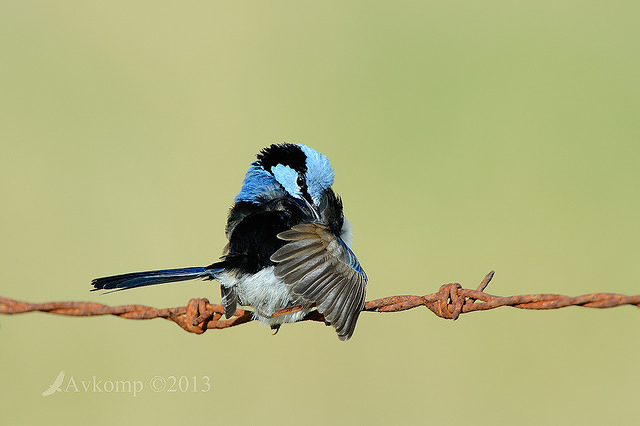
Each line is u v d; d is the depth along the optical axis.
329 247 7.88
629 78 19.34
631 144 17.47
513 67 19.58
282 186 9.52
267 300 8.24
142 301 13.39
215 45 18.94
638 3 21.70
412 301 8.05
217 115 17.20
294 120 17.38
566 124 18.12
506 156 17.19
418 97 18.72
